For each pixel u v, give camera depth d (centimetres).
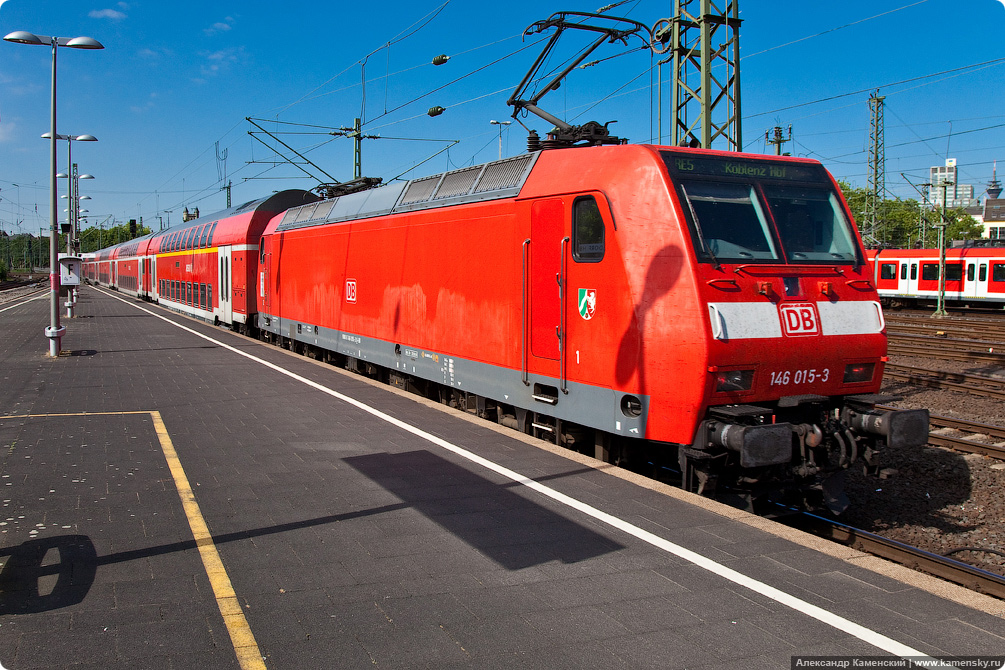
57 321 1572
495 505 589
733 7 1441
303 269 1608
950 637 381
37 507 573
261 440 809
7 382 1219
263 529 531
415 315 1070
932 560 604
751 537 521
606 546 503
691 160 680
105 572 451
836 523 683
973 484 822
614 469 691
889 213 6644
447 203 977
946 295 3703
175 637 372
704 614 405
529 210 795
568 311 738
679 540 515
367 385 1208
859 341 684
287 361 1531
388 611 405
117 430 855
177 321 2658
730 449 600
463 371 943
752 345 626
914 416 648
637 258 654
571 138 861
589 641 374
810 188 727
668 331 627
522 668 349
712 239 646
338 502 595
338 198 1485
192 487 631
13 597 415
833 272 692
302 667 347
